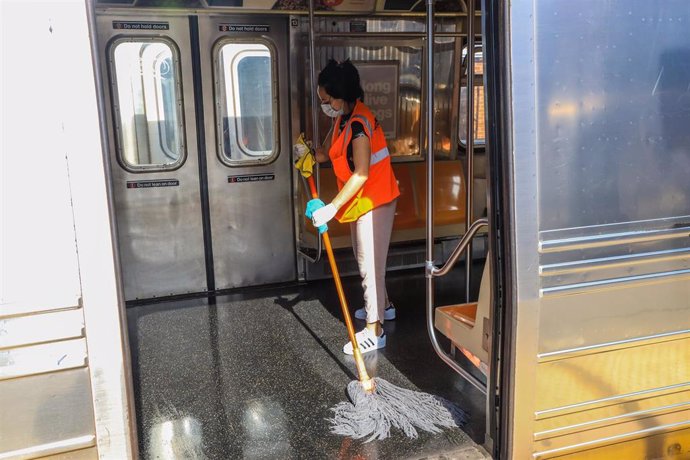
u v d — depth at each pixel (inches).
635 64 85.7
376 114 200.1
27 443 74.4
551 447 94.4
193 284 191.6
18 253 69.4
